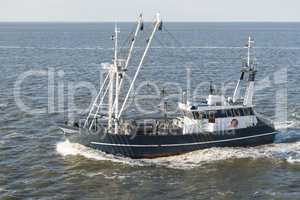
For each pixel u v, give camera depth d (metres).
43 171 55.31
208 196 49.22
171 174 55.00
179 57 181.62
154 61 163.88
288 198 48.66
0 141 66.56
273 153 61.78
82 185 51.62
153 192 50.06
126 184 52.03
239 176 54.59
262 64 156.62
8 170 55.59
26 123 76.31
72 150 61.91
